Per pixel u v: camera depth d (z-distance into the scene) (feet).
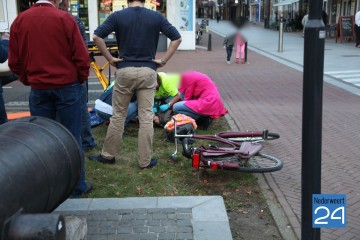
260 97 33.40
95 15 66.33
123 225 12.09
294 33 115.55
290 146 20.53
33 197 7.99
